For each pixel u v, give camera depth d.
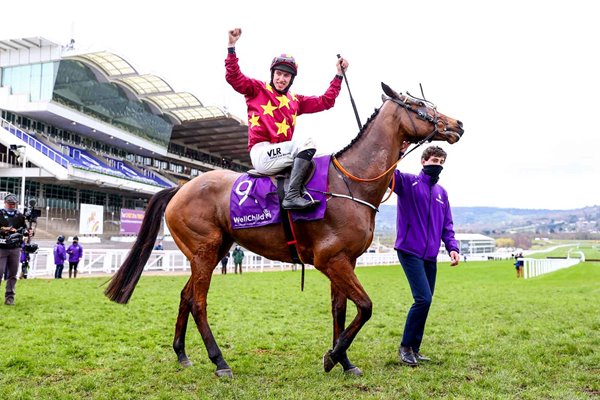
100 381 4.16
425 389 3.92
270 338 6.14
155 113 44.94
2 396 3.74
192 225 4.70
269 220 4.32
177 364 4.73
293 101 4.59
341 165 4.30
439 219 4.88
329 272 4.11
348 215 4.11
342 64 4.83
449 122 4.52
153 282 14.98
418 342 4.90
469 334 6.40
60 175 32.31
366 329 6.93
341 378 4.20
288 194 4.07
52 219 34.06
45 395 3.77
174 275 18.69
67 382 4.16
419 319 4.72
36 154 32.69
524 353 5.18
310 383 4.08
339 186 4.20
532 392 3.83
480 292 12.98
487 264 34.56
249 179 4.55
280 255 4.46
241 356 5.17
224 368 4.33
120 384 4.09
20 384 4.09
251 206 4.42
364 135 4.41
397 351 5.36
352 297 4.05
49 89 35.22
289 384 4.07
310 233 4.16
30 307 8.44
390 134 4.39
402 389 3.93
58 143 37.69
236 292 12.22
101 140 42.56
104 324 6.91
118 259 20.30
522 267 22.14
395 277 19.97
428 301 4.68
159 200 5.12
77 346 5.46
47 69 35.31
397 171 4.86
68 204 37.88
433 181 4.84
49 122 37.62
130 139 42.66
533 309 9.01
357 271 25.03
